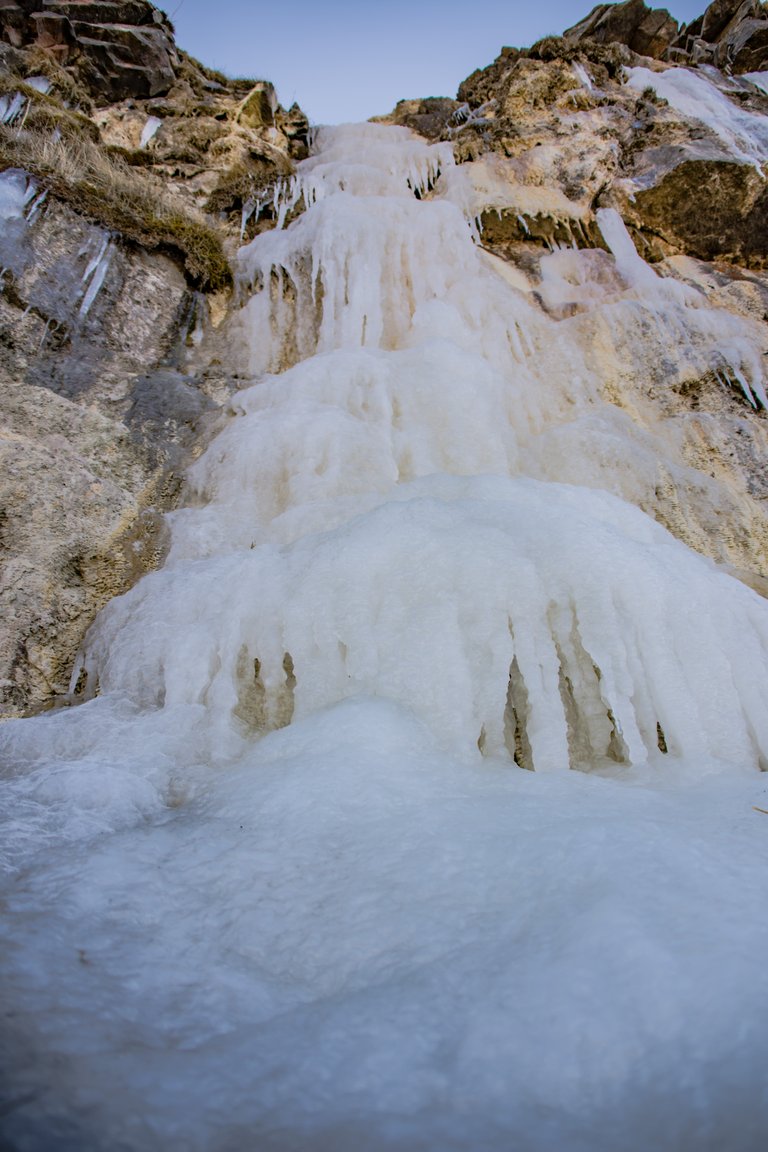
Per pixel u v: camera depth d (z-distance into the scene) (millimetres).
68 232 6941
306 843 2562
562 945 1713
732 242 10305
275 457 5816
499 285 8602
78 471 5246
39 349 6152
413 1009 1625
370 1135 1239
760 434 7797
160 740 3648
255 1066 1444
